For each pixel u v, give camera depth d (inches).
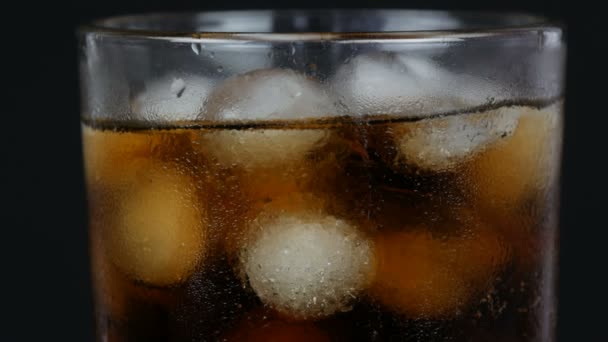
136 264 9.8
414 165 9.3
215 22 12.0
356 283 9.2
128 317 10.0
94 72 10.1
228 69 9.3
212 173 9.4
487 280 9.7
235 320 9.4
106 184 10.1
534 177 10.0
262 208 9.3
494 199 9.7
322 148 9.2
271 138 9.2
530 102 9.9
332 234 9.2
